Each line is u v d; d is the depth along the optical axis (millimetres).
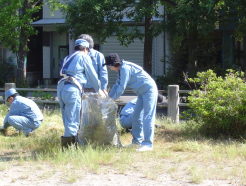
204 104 19734
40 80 60500
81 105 16625
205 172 13516
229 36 47844
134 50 53000
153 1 37875
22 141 18859
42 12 56188
